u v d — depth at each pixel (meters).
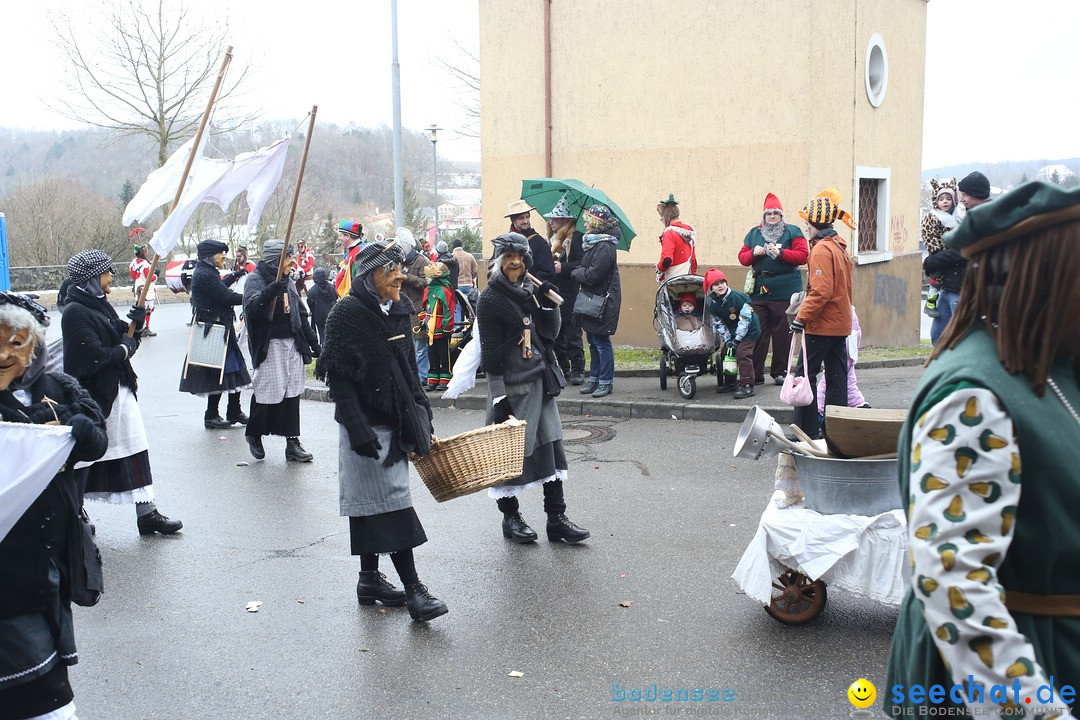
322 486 8.08
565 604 5.30
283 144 7.70
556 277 11.42
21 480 3.02
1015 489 1.85
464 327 11.86
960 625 1.82
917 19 16.45
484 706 4.18
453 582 5.70
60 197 38.69
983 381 1.88
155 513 6.87
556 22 14.90
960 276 9.40
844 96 14.20
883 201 15.63
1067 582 1.91
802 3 13.16
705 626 4.93
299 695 4.35
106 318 6.46
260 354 8.77
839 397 7.85
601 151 14.84
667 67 14.17
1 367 3.28
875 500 4.59
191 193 6.80
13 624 3.10
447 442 5.23
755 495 7.23
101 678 4.57
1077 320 1.89
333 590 5.68
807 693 4.18
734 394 10.38
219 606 5.47
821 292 7.52
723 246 14.14
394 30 16.25
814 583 4.80
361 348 5.01
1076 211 1.87
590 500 7.26
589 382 10.96
